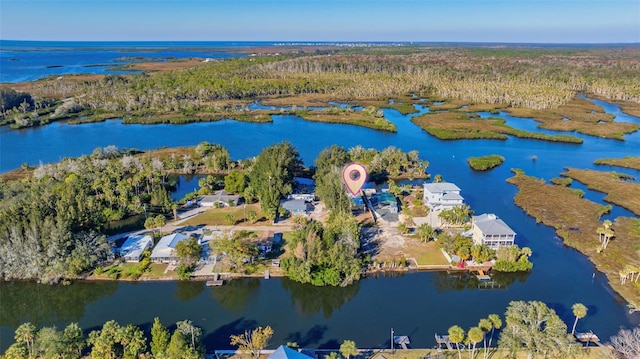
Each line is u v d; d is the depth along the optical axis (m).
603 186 141.50
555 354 63.12
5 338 74.00
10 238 89.06
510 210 124.19
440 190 120.94
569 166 166.88
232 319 77.75
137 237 100.62
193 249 89.81
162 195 118.12
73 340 64.62
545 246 103.31
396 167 151.62
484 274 90.88
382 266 92.50
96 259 89.62
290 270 87.81
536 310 65.56
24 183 127.75
